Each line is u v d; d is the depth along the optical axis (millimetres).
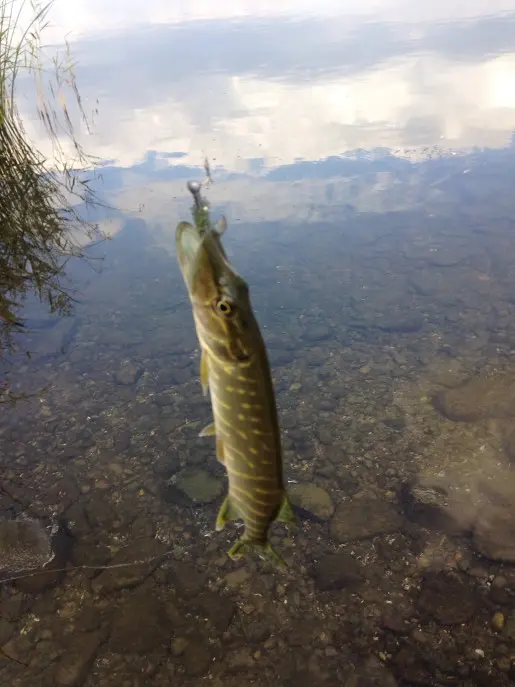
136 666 1073
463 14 6238
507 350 1795
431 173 2910
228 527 1325
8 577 1201
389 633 1112
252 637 1113
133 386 1758
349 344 1896
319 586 1195
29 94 3889
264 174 2947
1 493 1406
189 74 4547
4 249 1836
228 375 440
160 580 1214
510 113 3490
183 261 434
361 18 6500
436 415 1604
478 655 1062
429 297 2080
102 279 2229
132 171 2941
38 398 1711
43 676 1056
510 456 1435
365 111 3623
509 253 2264
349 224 2543
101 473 1468
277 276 2242
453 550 1247
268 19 6902
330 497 1387
